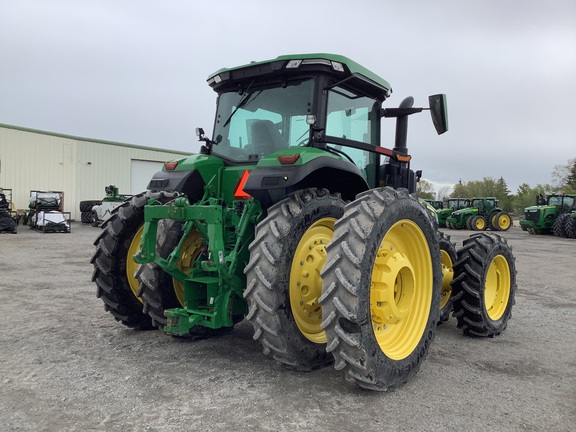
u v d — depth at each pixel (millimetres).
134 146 30016
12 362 3684
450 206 30344
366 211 3166
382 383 3127
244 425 2701
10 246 13219
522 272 9758
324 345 3625
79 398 3027
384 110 4824
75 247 13188
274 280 3236
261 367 3662
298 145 3969
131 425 2674
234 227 3848
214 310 3518
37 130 25641
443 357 4125
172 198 4031
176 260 3709
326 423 2756
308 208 3488
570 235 21000
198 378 3408
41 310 5465
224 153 4438
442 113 4492
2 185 24453
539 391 3344
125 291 4426
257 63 4035
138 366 3639
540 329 5164
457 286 4801
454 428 2740
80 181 27578
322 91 3934
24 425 2652
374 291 3281
